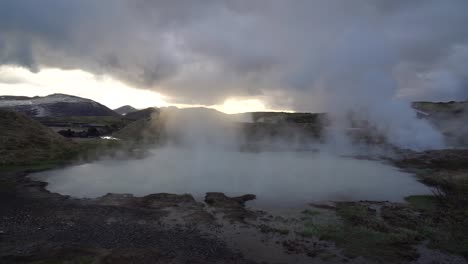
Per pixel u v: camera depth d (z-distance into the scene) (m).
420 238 19.62
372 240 19.50
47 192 29.41
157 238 19.58
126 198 27.69
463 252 17.94
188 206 25.77
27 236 19.30
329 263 16.91
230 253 17.88
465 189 29.00
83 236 19.55
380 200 28.55
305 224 22.20
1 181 33.03
